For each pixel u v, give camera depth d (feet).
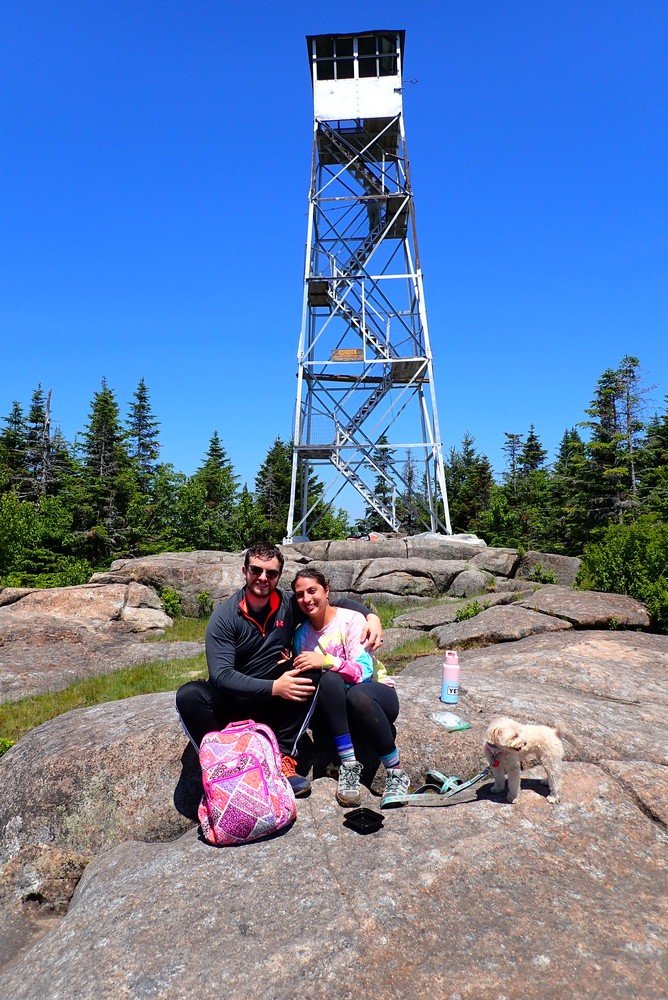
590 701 22.13
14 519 97.09
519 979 10.27
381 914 11.66
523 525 179.83
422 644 42.80
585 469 147.02
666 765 17.43
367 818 14.53
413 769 17.48
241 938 11.19
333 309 98.99
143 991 10.20
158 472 173.78
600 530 135.64
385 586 72.23
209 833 14.32
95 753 17.29
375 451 95.66
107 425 182.39
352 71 100.99
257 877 12.85
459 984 10.16
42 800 16.60
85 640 55.21
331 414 96.68
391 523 93.50
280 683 15.17
